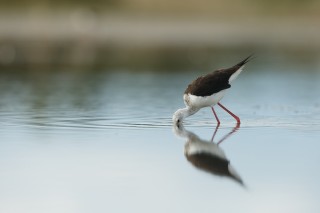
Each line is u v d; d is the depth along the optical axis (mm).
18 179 9266
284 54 32500
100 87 20344
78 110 15555
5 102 16906
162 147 11344
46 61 29109
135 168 9859
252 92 19297
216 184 9031
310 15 54406
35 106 16234
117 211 7988
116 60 29641
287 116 14773
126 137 12227
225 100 17641
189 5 57094
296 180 9180
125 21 52344
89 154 10766
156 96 18172
